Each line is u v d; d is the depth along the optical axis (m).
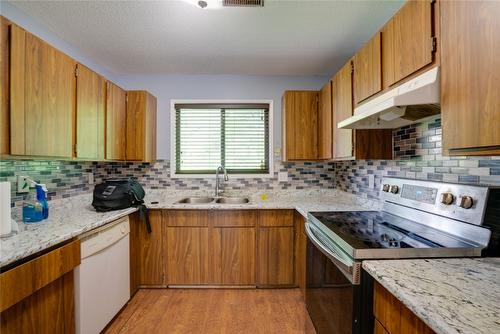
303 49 2.12
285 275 2.21
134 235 2.08
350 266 0.95
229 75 2.71
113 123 2.14
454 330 0.50
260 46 2.06
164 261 2.21
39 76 1.33
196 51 2.16
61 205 1.93
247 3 1.51
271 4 1.53
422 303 0.60
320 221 1.45
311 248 1.57
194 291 2.18
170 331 1.66
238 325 1.73
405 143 1.59
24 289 1.01
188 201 2.62
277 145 2.70
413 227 1.29
